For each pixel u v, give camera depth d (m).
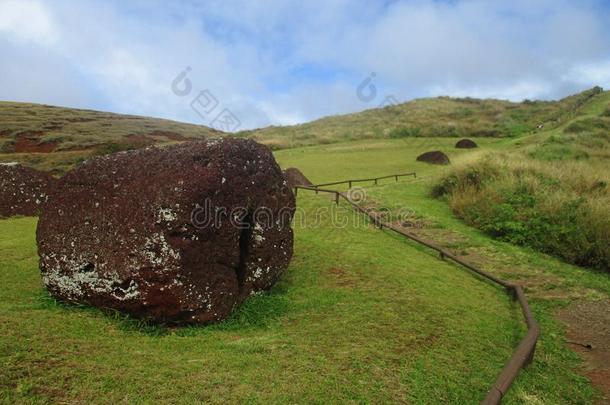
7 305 3.60
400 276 5.24
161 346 3.10
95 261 3.53
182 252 3.39
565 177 9.68
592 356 3.78
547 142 20.67
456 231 7.79
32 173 10.07
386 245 6.86
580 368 3.56
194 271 3.49
